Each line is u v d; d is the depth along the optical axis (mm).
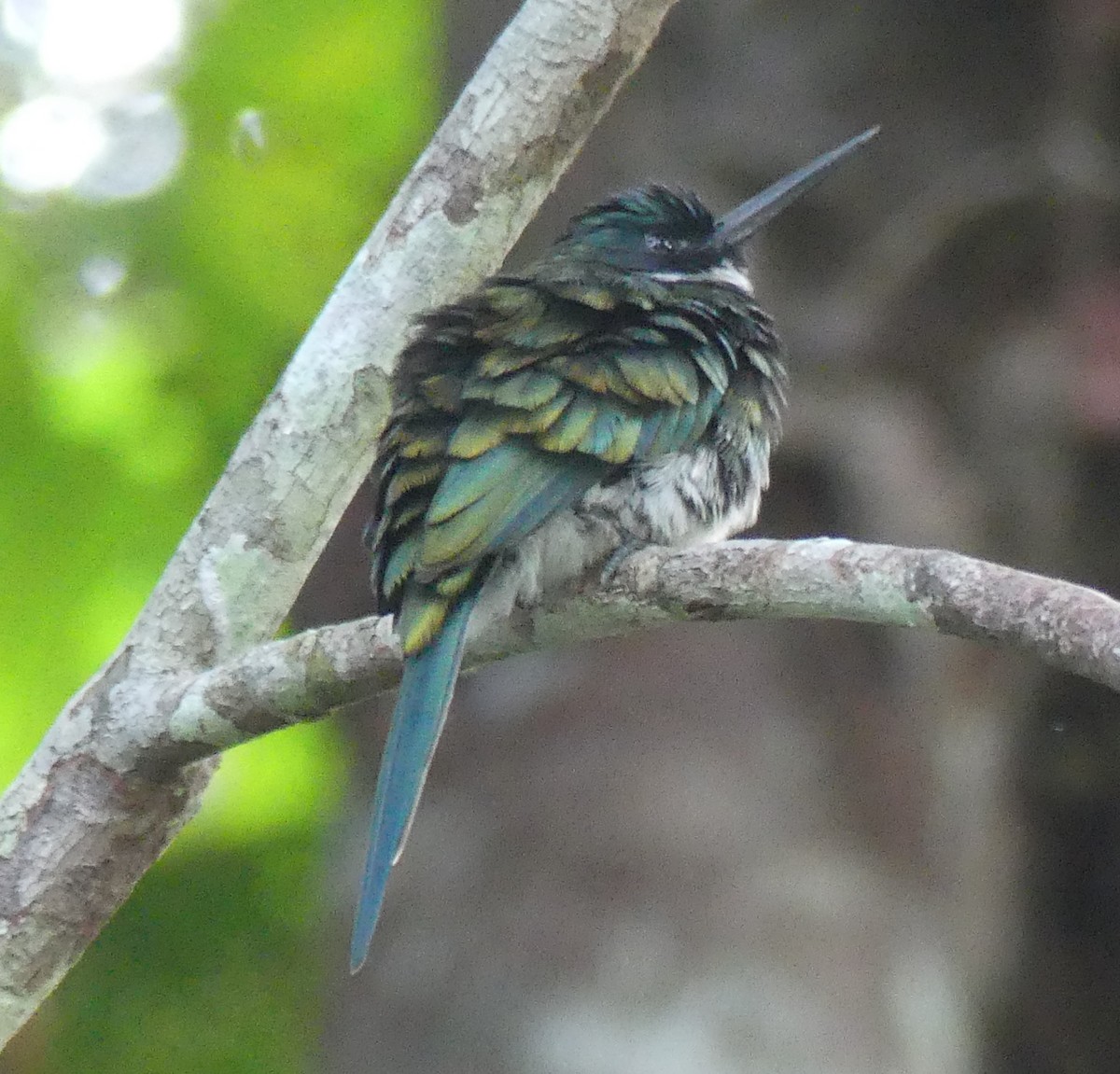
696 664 10891
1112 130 12891
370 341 7871
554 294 8211
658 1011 9852
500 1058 9914
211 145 14336
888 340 12273
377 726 11750
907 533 11672
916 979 10320
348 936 11062
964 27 12844
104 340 14109
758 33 12625
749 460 8211
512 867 10438
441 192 7949
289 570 7777
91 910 7461
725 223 9938
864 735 10930
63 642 13781
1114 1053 12383
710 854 10297
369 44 14484
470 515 7348
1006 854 11781
